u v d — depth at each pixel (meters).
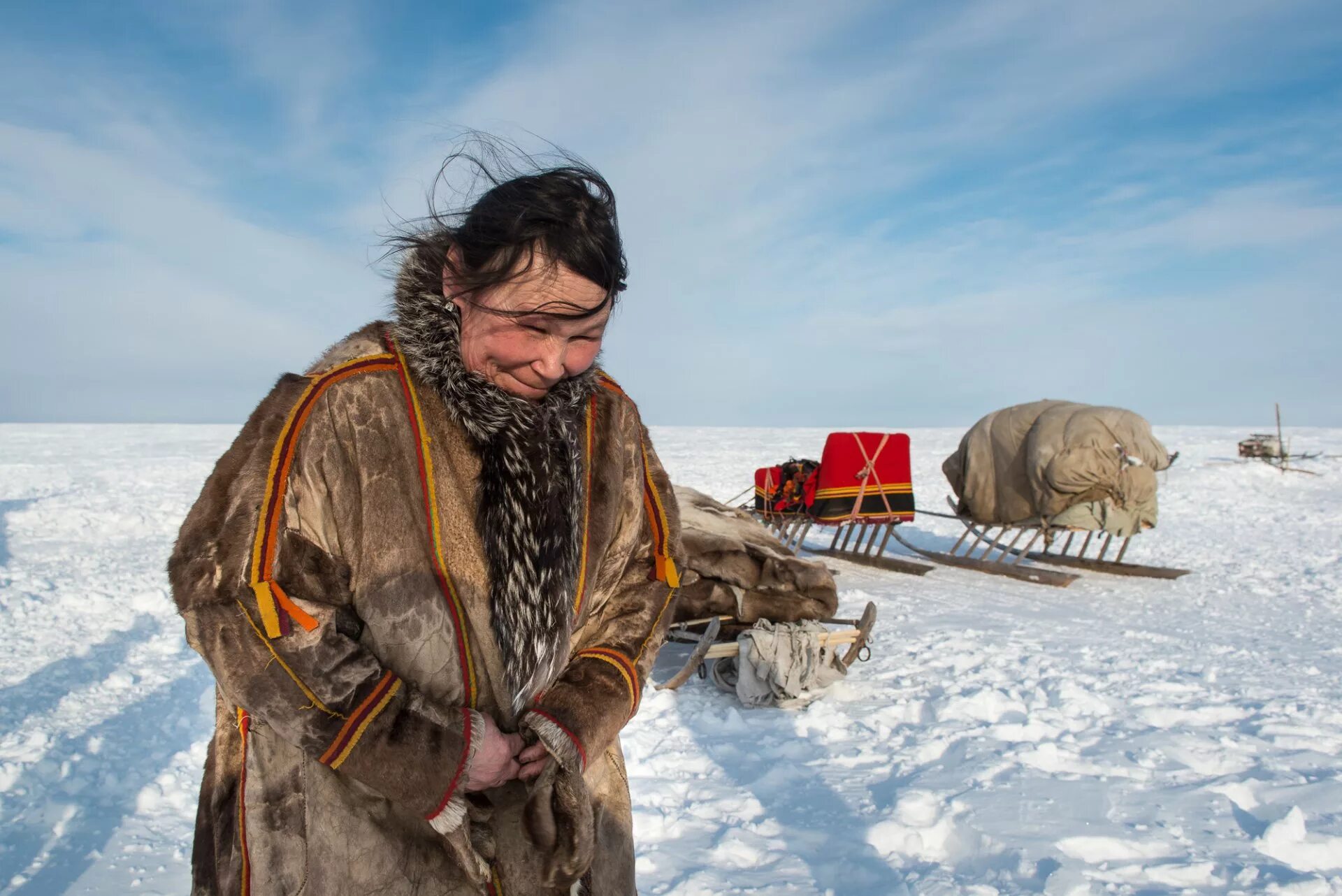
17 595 8.35
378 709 1.30
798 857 3.57
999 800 4.02
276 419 1.35
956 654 6.86
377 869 1.42
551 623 1.44
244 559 1.28
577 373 1.47
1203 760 4.55
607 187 1.47
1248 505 18.83
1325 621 8.23
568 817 1.42
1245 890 3.26
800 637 5.53
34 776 4.34
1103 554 10.97
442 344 1.43
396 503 1.40
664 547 1.78
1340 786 4.11
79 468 26.75
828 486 10.20
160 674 6.14
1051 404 10.86
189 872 3.47
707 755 4.70
